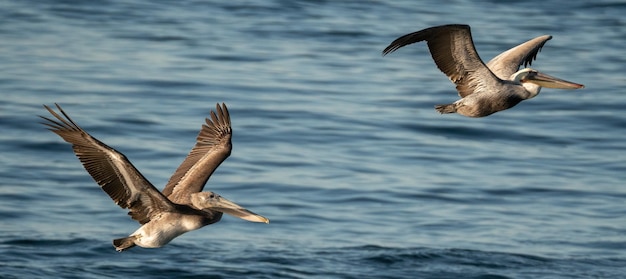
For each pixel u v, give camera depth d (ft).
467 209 55.98
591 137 69.97
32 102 70.38
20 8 99.81
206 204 33.40
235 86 76.64
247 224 53.67
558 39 95.91
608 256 50.55
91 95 72.79
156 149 62.64
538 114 75.05
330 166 61.46
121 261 48.03
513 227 53.78
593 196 58.70
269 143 65.05
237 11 102.78
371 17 102.01
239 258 48.88
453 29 38.91
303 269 47.55
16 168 58.75
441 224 53.47
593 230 53.83
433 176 60.80
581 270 48.78
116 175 30.91
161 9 102.83
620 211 56.44
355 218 53.88
